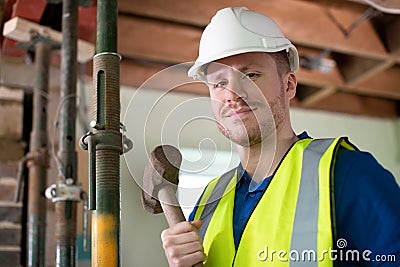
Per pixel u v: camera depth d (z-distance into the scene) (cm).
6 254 231
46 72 236
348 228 112
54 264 236
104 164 111
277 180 123
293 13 329
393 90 435
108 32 119
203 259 118
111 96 115
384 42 359
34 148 222
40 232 209
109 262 108
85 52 244
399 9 209
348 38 345
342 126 473
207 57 129
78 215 244
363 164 114
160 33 340
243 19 133
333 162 115
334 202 112
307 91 437
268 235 118
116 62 117
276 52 131
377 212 110
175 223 119
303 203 116
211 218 132
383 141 486
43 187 213
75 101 190
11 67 252
